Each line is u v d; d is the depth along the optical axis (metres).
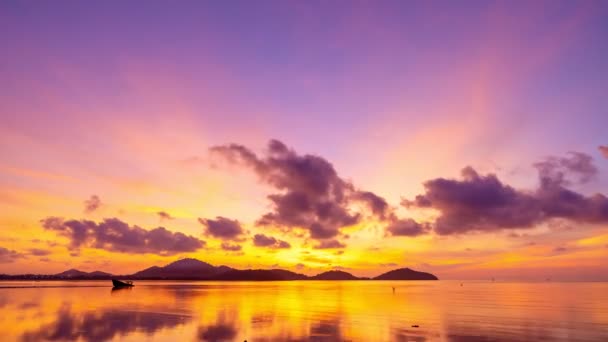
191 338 39.97
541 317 56.84
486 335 41.28
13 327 46.78
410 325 48.66
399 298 106.50
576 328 45.75
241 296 113.94
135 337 40.44
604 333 42.50
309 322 51.59
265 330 44.78
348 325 48.59
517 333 42.62
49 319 53.84
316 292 149.50
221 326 47.69
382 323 50.44
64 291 134.25
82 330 44.59
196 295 116.81
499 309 70.19
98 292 129.62
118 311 65.00
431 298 107.12
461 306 77.00
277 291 157.00
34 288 160.38
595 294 127.69
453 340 38.66
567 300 94.75
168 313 62.00
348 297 112.06
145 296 108.69
